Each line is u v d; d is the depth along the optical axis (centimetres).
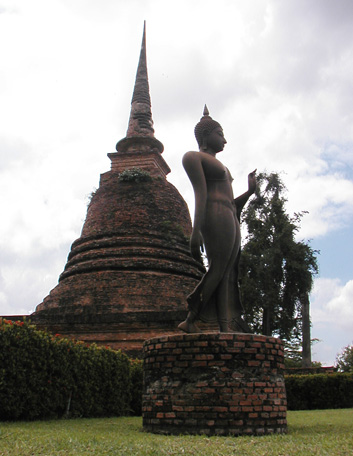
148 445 659
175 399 855
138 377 1658
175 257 2475
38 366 1182
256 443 688
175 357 876
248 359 859
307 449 625
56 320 2192
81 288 2339
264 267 2792
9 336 1122
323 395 2147
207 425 822
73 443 673
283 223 2939
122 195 2703
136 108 3234
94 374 1402
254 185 1098
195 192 993
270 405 854
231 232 1005
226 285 1024
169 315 2108
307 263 2889
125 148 3098
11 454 589
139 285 2297
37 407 1176
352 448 630
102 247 2527
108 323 2145
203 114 1121
